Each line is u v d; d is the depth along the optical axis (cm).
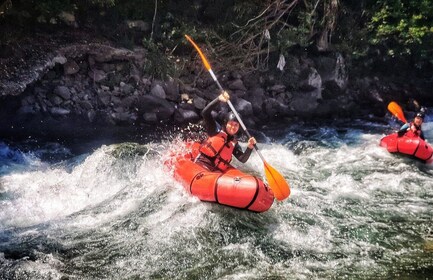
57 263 454
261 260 463
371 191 637
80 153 767
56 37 903
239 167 716
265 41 1035
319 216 557
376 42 1115
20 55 837
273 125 980
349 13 1128
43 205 575
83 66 924
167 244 488
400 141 768
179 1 1030
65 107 879
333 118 1043
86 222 532
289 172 710
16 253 468
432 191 639
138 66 966
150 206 566
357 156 794
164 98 952
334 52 1098
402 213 569
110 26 974
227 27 1032
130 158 683
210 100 984
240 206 512
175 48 1012
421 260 463
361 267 451
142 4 990
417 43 1138
